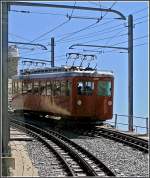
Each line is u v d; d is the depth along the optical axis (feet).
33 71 122.62
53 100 105.50
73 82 97.76
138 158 63.62
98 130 97.25
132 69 102.99
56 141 79.56
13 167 48.29
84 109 98.22
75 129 100.83
